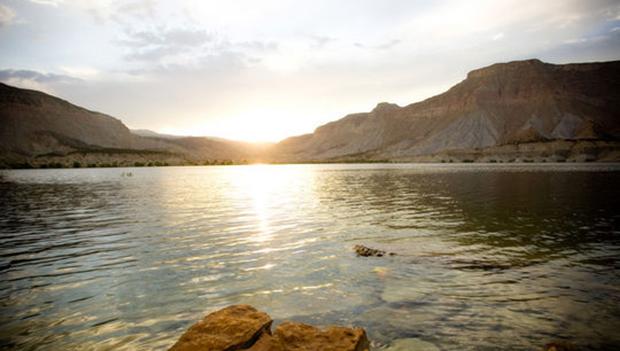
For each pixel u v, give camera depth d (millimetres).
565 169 90062
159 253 12539
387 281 9391
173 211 23938
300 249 13000
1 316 7340
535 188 38125
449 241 14055
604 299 8000
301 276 9859
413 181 54219
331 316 7324
